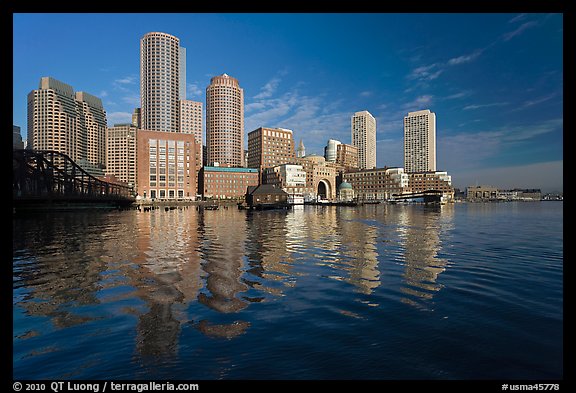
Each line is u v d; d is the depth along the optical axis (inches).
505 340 370.0
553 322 419.8
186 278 636.7
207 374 302.0
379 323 415.5
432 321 422.9
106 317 433.4
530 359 329.7
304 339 368.8
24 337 375.2
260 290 557.3
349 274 676.7
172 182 7475.4
